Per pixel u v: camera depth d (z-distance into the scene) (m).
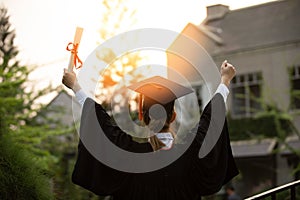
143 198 2.85
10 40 9.06
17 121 8.16
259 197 3.92
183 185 2.89
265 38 21.38
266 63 21.02
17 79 8.18
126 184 2.87
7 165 4.04
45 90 8.98
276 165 20.27
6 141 4.29
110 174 2.85
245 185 20.62
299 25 21.34
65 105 9.80
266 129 20.28
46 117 9.64
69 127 9.95
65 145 10.27
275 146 19.95
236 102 21.25
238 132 20.84
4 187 3.97
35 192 4.09
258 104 20.88
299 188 7.11
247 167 20.77
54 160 8.48
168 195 2.86
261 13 22.73
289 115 14.17
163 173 2.85
